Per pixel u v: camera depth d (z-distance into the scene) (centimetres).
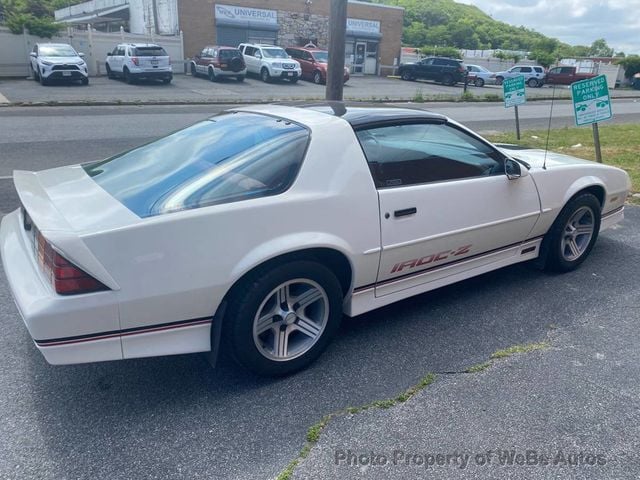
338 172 298
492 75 3516
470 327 356
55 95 1769
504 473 230
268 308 289
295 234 280
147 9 3138
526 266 464
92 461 235
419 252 338
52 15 4219
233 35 3078
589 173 438
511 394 284
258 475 228
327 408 272
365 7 3541
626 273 450
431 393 284
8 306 373
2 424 256
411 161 333
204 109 1606
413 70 3422
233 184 274
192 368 307
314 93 2228
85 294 235
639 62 4262
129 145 1000
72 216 252
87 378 295
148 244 243
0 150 907
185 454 239
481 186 361
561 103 2462
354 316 335
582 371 306
